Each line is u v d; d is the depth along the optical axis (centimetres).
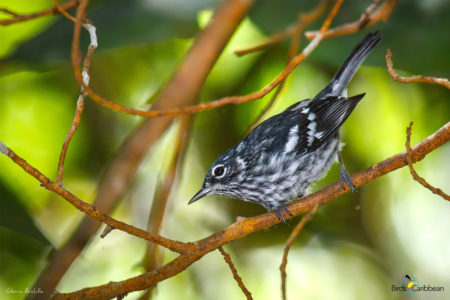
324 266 274
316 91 277
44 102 278
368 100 277
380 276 275
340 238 276
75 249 263
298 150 267
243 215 276
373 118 277
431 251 275
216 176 268
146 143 266
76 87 278
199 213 276
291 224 276
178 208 276
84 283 272
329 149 268
